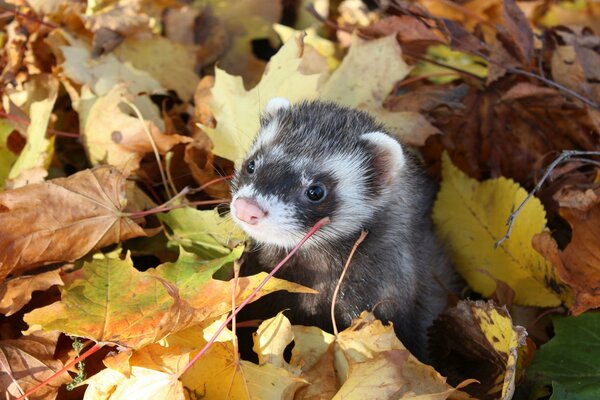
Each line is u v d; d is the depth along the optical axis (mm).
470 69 456
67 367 312
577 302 356
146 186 398
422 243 396
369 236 366
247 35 491
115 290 325
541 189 404
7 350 321
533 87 409
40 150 370
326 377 323
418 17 430
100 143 391
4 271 338
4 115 391
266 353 321
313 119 375
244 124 398
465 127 427
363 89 416
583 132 411
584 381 341
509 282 390
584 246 362
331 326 366
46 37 425
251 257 371
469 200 403
